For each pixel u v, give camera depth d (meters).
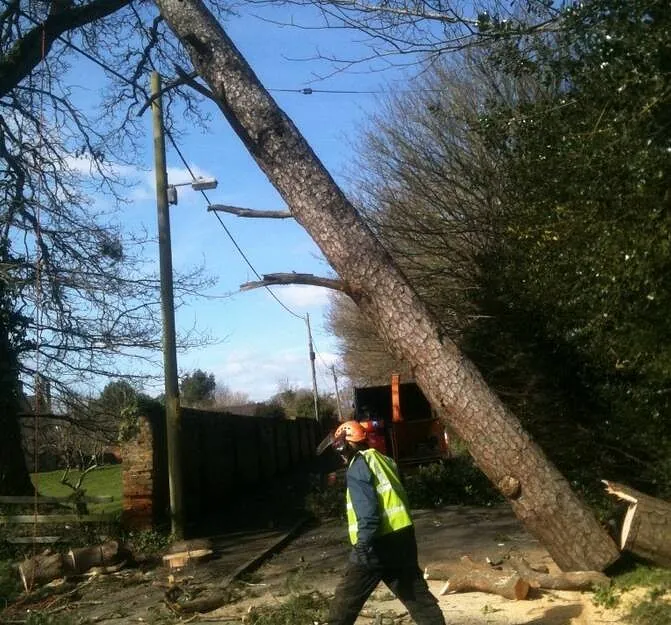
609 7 8.50
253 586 9.48
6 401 14.05
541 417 12.98
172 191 13.87
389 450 19.92
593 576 7.87
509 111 11.11
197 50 9.21
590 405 12.58
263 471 25.42
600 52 8.65
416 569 6.25
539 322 13.04
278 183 8.96
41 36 14.55
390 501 6.20
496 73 16.77
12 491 13.97
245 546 12.56
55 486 23.02
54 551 11.75
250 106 8.98
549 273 11.43
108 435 14.84
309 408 54.19
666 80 8.02
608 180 9.03
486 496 14.98
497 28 9.49
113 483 23.08
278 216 9.34
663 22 8.27
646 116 8.22
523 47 12.24
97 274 14.62
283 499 19.48
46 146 14.80
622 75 8.38
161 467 14.04
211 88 9.24
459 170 17.16
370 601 8.02
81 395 14.89
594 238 9.71
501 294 14.12
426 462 19.72
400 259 17.83
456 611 7.47
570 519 8.16
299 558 11.20
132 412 13.62
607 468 11.92
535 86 15.88
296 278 8.91
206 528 15.00
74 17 14.68
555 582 7.88
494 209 16.19
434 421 20.03
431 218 17.38
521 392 13.66
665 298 8.74
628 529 8.05
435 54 10.02
